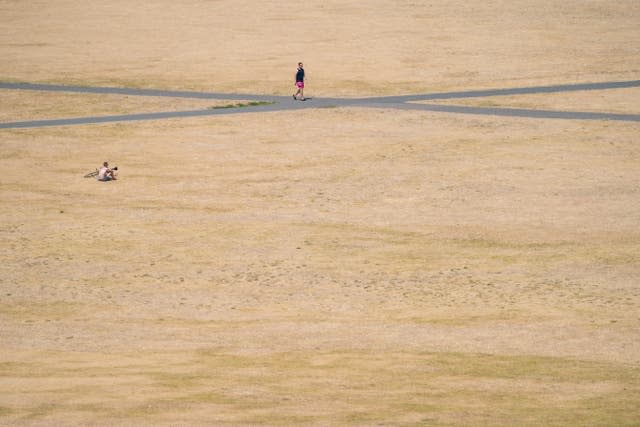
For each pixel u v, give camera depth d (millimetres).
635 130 173125
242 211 132000
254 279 104688
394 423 60406
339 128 179875
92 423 60250
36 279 104812
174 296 99000
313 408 63781
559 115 186750
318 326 88375
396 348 80688
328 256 112500
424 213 129625
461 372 73125
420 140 169375
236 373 72938
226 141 171875
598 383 69750
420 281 103000
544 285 100500
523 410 63281
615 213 127250
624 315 89938
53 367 74500
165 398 66062
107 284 103125
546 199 134500
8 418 61219
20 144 171375
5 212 132375
